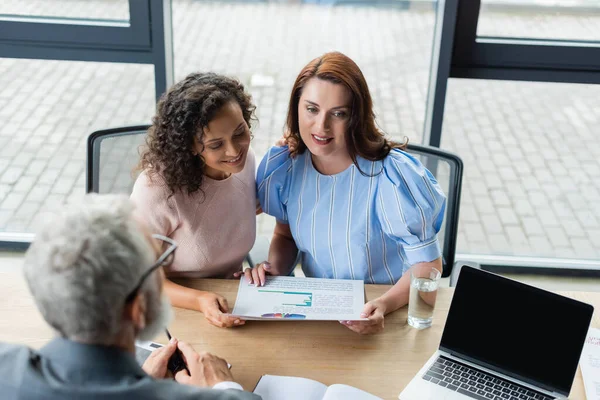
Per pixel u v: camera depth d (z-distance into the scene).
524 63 2.55
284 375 1.46
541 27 2.52
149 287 1.03
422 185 1.71
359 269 1.84
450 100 2.81
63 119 2.98
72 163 3.07
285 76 3.07
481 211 3.09
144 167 1.73
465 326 1.49
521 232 3.05
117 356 0.99
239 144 1.65
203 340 1.56
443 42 2.48
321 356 1.52
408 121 2.90
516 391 1.41
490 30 2.52
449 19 2.43
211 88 1.61
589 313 1.36
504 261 2.96
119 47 2.59
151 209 1.71
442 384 1.42
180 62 2.90
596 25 2.51
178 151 1.63
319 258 1.88
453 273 1.89
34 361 0.98
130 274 0.98
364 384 1.44
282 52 3.00
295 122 1.77
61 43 2.60
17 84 2.87
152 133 1.67
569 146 3.00
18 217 3.03
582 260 2.97
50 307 0.95
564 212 3.09
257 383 1.42
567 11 2.48
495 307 1.46
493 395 1.40
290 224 1.89
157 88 2.69
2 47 2.62
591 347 1.54
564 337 1.39
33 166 3.08
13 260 2.96
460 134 2.93
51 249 0.95
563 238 3.04
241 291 1.69
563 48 2.50
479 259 2.97
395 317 1.66
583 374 1.46
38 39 2.59
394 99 2.88
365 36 2.87
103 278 0.95
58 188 3.07
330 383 1.44
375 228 1.79
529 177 3.06
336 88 1.61
